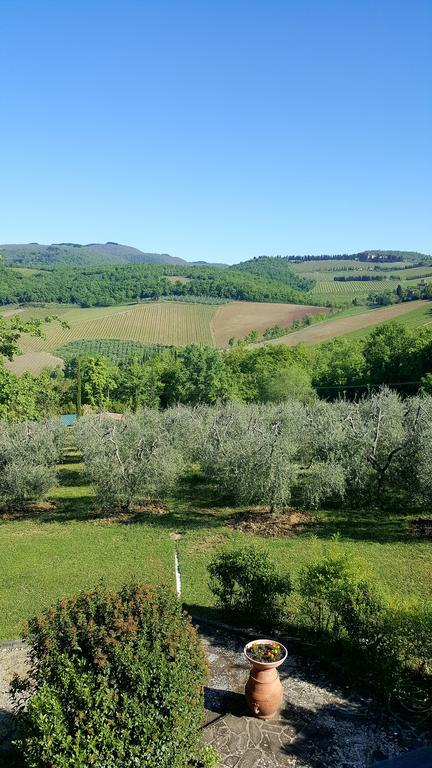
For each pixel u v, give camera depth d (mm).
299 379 58594
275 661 8242
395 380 58844
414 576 13211
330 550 10852
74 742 6145
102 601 7609
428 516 18484
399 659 8688
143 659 6598
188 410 34531
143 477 20797
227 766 7336
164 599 7766
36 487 22453
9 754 7562
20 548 17141
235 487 19734
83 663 6656
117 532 18359
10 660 10227
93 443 22828
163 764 6270
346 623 9461
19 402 25766
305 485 18953
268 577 11070
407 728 8031
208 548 16172
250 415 28953
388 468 20641
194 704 6824
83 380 58969
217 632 11016
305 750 7613
